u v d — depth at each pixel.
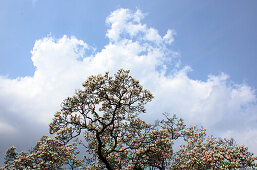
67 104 17.62
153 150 18.80
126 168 20.38
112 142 22.91
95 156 23.08
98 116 19.08
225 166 15.89
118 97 18.34
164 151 19.14
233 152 17.67
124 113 19.89
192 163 19.31
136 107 19.05
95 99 18.23
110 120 20.27
